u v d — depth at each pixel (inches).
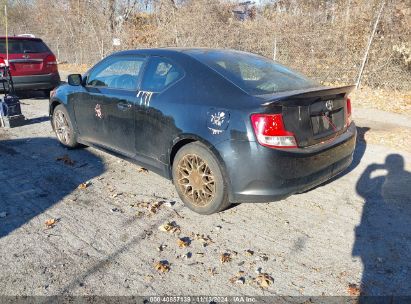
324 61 410.3
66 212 146.6
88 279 108.6
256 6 572.4
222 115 126.6
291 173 123.0
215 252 121.5
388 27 372.2
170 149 146.1
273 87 136.1
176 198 158.7
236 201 129.5
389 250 121.2
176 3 621.9
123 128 168.9
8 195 160.9
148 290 104.5
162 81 152.2
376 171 186.1
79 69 690.8
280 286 105.9
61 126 220.7
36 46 378.0
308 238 128.7
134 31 654.5
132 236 130.4
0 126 276.2
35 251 121.4
